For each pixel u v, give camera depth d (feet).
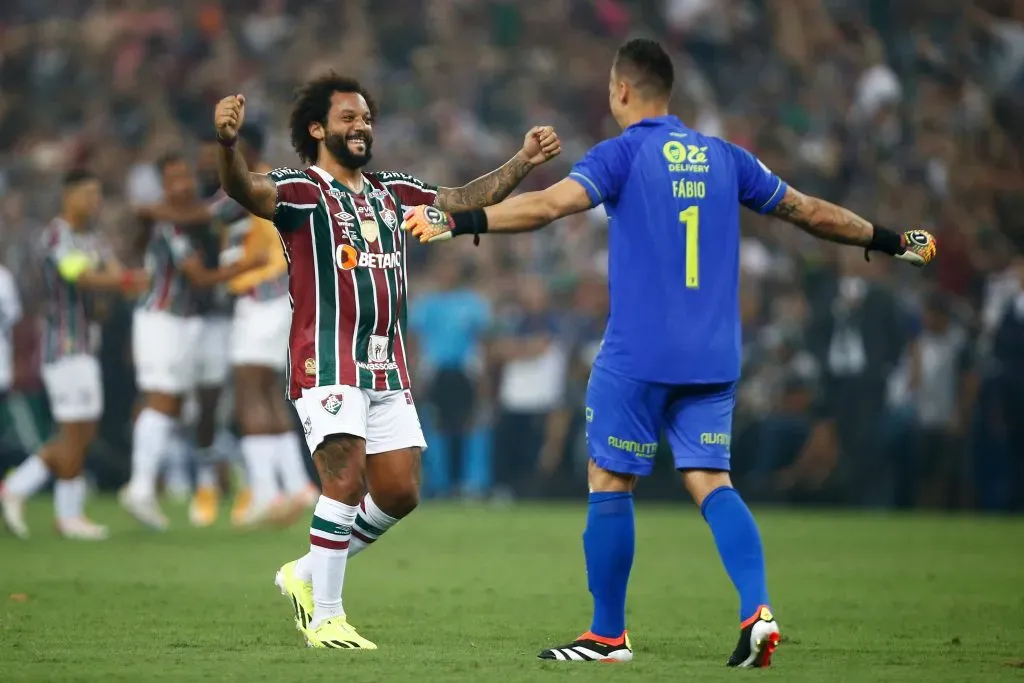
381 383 70.44
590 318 191.83
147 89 248.93
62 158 234.17
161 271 135.33
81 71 258.57
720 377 64.03
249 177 66.85
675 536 139.54
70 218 132.98
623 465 64.23
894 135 217.56
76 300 132.98
